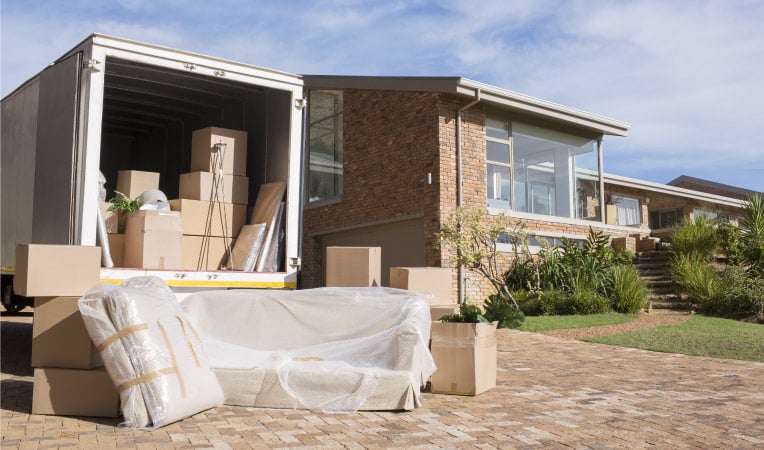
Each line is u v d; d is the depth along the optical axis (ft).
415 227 42.88
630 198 71.26
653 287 45.60
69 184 19.65
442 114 41.50
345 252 22.36
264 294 19.63
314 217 50.80
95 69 19.94
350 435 13.84
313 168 51.55
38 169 21.84
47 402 15.56
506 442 13.41
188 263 23.65
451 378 18.37
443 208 40.75
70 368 15.74
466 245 38.40
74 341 15.74
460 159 41.70
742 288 39.34
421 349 17.37
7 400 17.19
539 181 47.34
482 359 18.58
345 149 48.49
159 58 21.24
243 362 17.65
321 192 50.65
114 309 14.85
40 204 21.44
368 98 46.80
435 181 41.09
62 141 20.34
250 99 26.96
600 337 30.04
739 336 29.71
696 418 15.69
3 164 25.66
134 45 20.80
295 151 24.22
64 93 20.51
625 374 21.99
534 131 47.19
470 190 42.27
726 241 47.42
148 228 21.59
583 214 50.14
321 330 18.92
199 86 26.30
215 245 24.43
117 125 31.81
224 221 24.75
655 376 21.62
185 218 23.73
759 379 21.08
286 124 24.61
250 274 22.58
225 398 16.87
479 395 18.37
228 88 26.30
